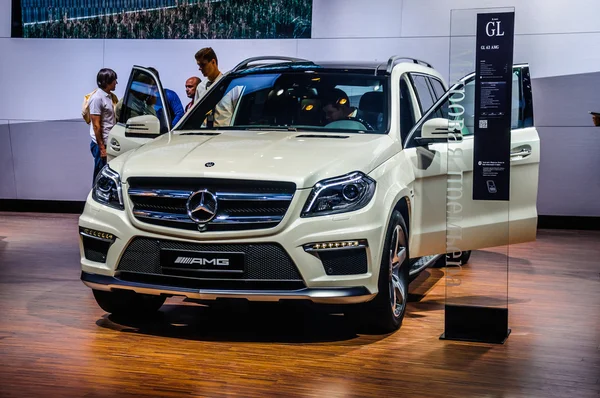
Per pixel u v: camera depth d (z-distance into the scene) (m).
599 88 9.22
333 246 4.02
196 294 4.07
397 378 3.66
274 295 4.01
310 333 4.45
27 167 10.75
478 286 4.38
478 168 4.32
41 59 10.60
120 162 4.43
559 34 9.24
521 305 5.34
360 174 4.17
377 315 4.33
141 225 4.16
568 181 9.40
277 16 9.90
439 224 5.03
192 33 10.16
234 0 10.00
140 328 4.50
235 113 5.13
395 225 4.38
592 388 3.59
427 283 6.06
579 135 9.31
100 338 4.27
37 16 10.57
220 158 4.23
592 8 9.16
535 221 5.12
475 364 3.91
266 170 4.06
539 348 4.24
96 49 10.45
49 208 10.77
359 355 4.02
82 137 10.61
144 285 4.17
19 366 3.74
